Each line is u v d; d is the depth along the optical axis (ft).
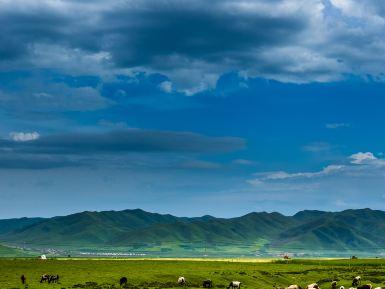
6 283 328.90
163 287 358.64
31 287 312.50
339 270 558.97
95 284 346.13
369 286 374.22
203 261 650.02
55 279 349.82
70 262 544.62
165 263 577.84
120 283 356.38
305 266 609.42
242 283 410.31
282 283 432.25
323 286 413.18
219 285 391.86
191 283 396.57
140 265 517.55
